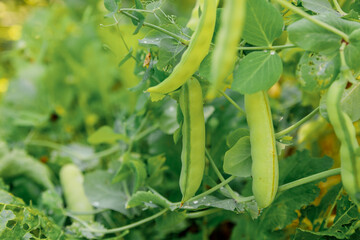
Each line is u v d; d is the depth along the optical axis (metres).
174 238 0.70
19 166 0.71
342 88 0.45
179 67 0.48
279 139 0.51
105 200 0.62
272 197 0.49
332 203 0.57
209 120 0.69
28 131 0.96
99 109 1.05
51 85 1.01
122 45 0.58
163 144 0.67
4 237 0.53
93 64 1.01
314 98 0.63
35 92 0.99
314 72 0.47
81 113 1.02
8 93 0.99
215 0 0.47
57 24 1.03
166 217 0.57
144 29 0.54
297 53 0.63
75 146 0.89
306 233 0.53
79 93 1.03
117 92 1.03
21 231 0.54
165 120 0.65
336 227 0.53
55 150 0.91
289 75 0.66
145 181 0.62
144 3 0.55
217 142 0.67
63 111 1.00
